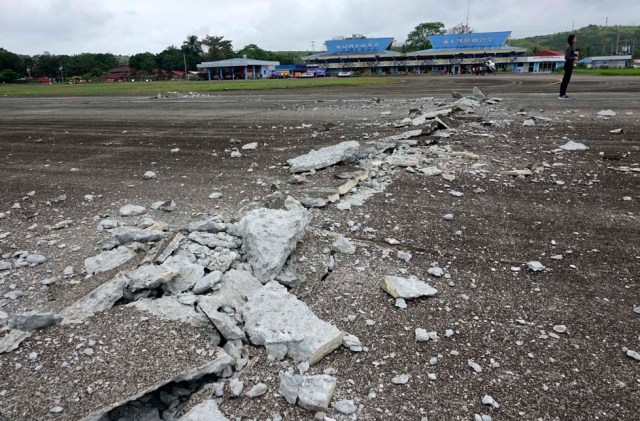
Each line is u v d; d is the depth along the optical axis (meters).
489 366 2.56
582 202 4.96
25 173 7.39
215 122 12.88
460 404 2.30
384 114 12.37
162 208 5.20
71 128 12.91
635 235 4.09
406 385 2.43
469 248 3.97
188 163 7.57
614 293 3.22
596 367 2.53
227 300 3.12
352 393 2.39
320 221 4.59
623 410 2.24
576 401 2.30
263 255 3.45
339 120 11.87
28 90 40.84
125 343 2.68
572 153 7.04
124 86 44.91
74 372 2.46
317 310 3.14
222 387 2.45
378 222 4.56
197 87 35.41
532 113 11.20
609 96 14.69
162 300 3.11
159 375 2.42
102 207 5.43
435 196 5.29
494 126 9.52
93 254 4.05
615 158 6.59
